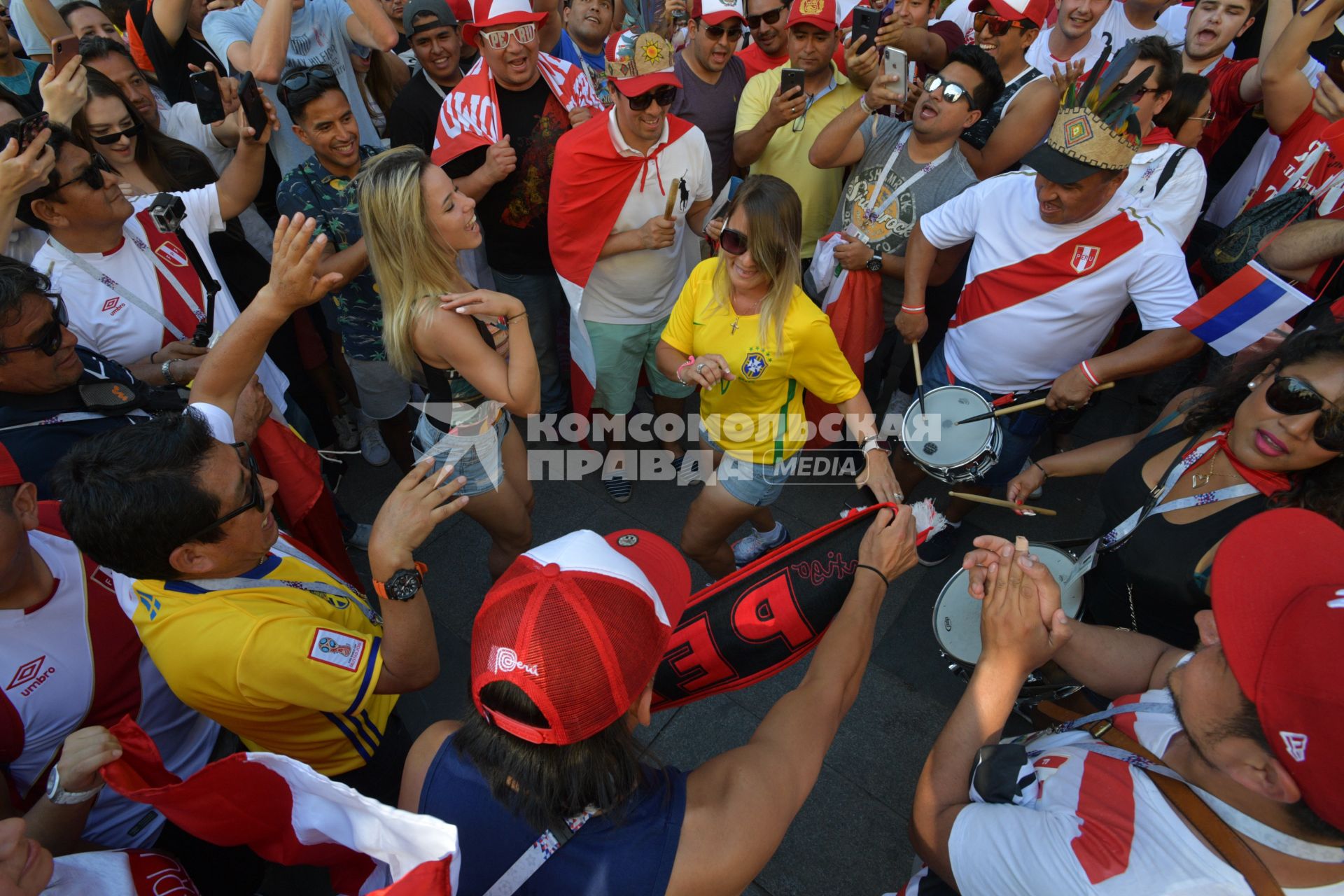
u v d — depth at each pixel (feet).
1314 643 3.24
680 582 5.12
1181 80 11.07
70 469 5.04
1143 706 4.63
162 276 8.80
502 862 4.06
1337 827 3.26
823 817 8.97
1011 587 5.41
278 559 6.40
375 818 3.68
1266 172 12.63
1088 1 13.53
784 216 7.98
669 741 9.75
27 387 6.86
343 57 13.94
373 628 6.70
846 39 13.07
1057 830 4.20
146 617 5.46
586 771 4.00
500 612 4.15
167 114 12.79
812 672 5.36
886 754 9.60
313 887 8.30
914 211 11.12
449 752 4.43
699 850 4.07
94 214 7.88
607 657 3.99
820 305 13.57
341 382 15.24
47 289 6.79
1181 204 10.41
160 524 4.95
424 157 7.80
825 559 6.50
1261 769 3.54
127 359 8.71
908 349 14.19
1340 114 9.53
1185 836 3.84
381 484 13.83
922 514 6.75
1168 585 6.67
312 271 6.50
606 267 11.82
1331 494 5.85
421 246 7.82
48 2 13.99
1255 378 6.45
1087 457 8.61
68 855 4.79
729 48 12.75
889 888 8.38
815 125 12.84
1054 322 9.60
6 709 5.65
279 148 12.62
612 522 13.01
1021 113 11.62
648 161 11.00
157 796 4.08
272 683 5.28
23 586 5.65
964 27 16.24
